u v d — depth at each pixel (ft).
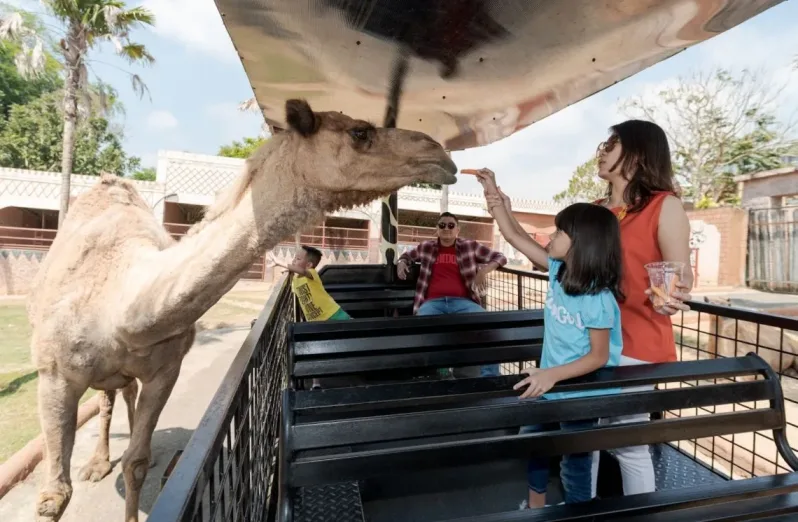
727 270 61.05
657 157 7.63
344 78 9.21
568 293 6.98
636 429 5.98
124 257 9.55
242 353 6.29
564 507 5.04
